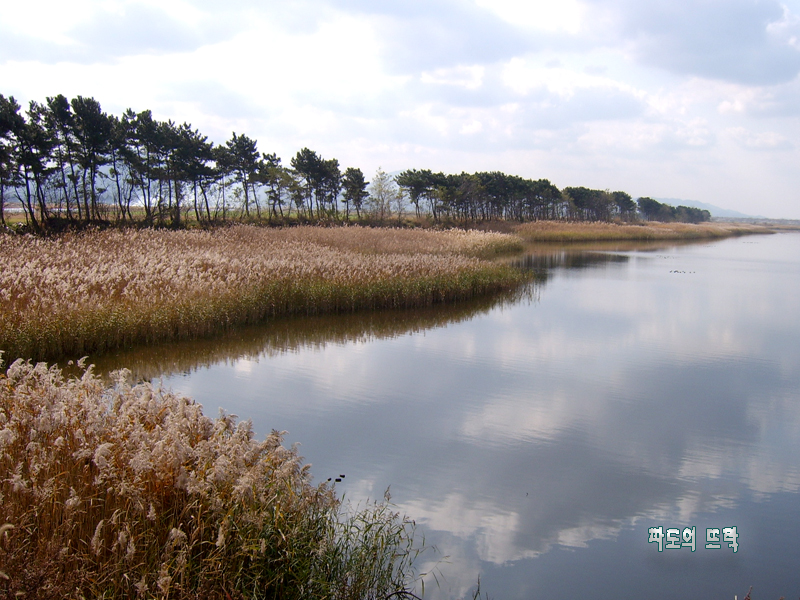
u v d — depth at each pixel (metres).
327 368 12.75
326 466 7.89
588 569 5.86
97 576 4.00
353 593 4.78
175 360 12.90
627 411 10.53
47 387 6.06
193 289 16.11
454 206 71.06
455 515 6.78
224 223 47.94
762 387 12.10
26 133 34.16
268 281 18.38
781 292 26.39
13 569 3.84
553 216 97.94
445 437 9.07
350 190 62.47
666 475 8.02
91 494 4.62
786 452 8.90
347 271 20.55
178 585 3.96
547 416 10.16
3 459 4.88
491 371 12.86
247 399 10.52
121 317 13.41
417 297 20.59
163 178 45.28
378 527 5.74
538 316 19.59
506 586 5.49
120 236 29.69
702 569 5.89
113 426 5.43
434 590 5.39
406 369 12.84
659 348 15.38
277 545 4.53
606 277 30.94
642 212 140.62
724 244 67.81
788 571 5.96
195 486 4.39
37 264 18.53
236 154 52.47
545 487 7.56
